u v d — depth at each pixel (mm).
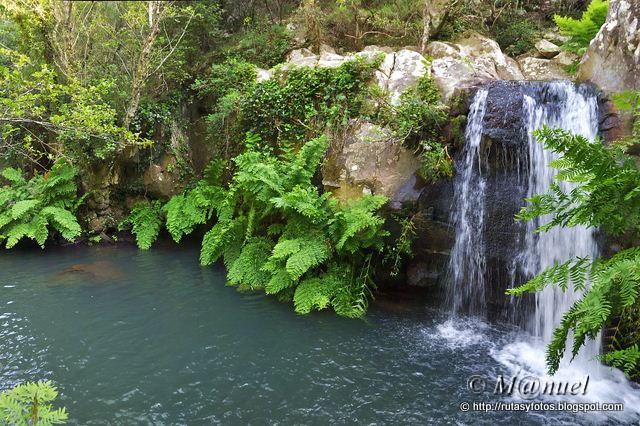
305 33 10055
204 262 7793
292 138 7730
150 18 8953
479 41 8062
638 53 5012
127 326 5656
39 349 5020
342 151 6910
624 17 5281
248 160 7070
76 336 5359
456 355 5008
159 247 9398
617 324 4387
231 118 8711
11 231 8648
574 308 2650
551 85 5867
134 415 3863
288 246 6074
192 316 5969
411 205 6227
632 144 4297
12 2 8523
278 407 3998
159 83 9930
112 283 7219
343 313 6020
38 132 10320
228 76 8828
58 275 7582
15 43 10383
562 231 5230
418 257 6578
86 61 9641
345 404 4051
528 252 5598
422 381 4441
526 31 9242
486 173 6000
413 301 6613
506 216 5773
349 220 5969
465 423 3787
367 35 10109
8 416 2068
